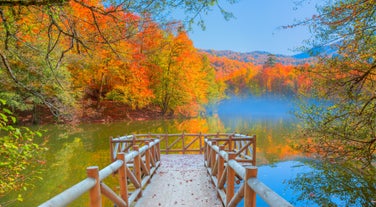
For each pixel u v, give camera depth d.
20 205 4.19
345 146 3.91
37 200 4.41
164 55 19.59
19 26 3.07
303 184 5.42
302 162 7.44
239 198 2.32
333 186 5.12
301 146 4.61
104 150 8.61
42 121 13.61
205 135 8.26
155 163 5.57
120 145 7.16
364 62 3.35
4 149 2.57
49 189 4.93
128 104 19.45
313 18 3.24
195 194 3.83
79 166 6.56
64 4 2.56
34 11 2.99
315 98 4.17
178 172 5.47
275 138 12.07
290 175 6.23
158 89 21.30
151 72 19.91
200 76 24.25
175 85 21.44
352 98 3.51
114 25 2.96
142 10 2.59
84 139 10.77
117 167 2.58
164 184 4.44
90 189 1.93
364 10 2.83
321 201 4.60
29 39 3.86
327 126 3.96
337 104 3.81
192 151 8.64
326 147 4.17
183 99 22.23
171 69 20.95
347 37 3.21
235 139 6.29
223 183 3.47
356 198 4.62
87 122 16.23
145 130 14.45
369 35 3.03
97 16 2.97
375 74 3.22
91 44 3.14
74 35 2.97
